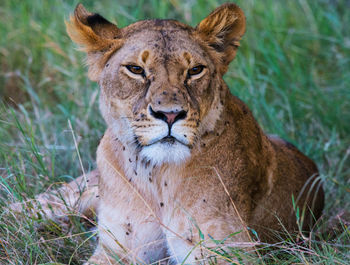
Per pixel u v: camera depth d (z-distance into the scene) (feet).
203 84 20.38
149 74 19.88
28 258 22.39
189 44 20.49
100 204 22.39
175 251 21.24
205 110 20.49
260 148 23.03
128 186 21.33
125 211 21.49
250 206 22.06
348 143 32.96
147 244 20.94
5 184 24.66
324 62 39.06
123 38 21.07
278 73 35.99
